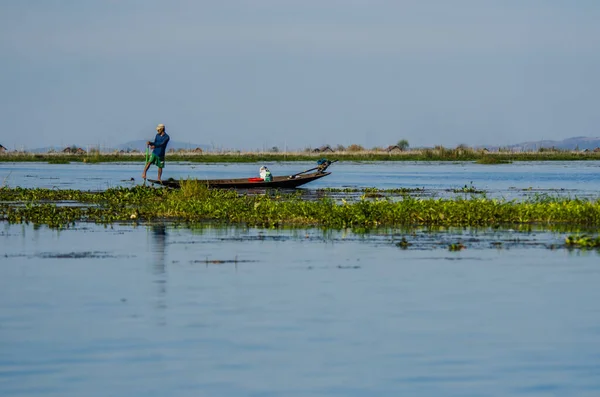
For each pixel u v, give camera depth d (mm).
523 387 44219
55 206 125312
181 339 51406
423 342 51312
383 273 70875
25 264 74625
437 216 107312
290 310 58188
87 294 62500
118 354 48625
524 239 91125
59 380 44656
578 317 57000
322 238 91938
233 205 115250
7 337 51625
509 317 56875
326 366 47000
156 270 71875
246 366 46875
